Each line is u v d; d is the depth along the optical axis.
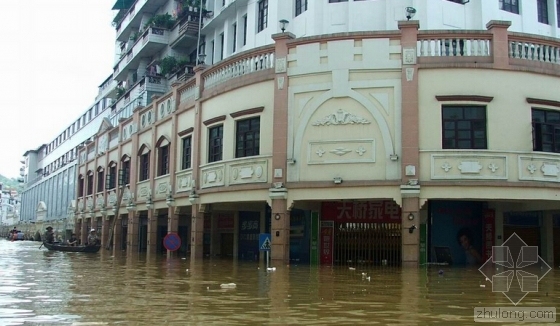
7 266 15.01
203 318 5.86
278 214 17.58
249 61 19.72
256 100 19.00
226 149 20.09
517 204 18.61
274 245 17.52
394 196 16.42
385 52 17.05
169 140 25.27
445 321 5.82
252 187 18.53
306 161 17.48
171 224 23.80
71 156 57.03
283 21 19.30
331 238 19.25
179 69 34.22
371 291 8.79
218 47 30.55
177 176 23.86
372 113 16.94
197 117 22.11
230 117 20.06
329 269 14.84
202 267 15.35
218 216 24.72
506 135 16.52
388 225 18.61
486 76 16.67
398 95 16.84
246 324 5.50
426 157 16.41
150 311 6.35
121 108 41.75
